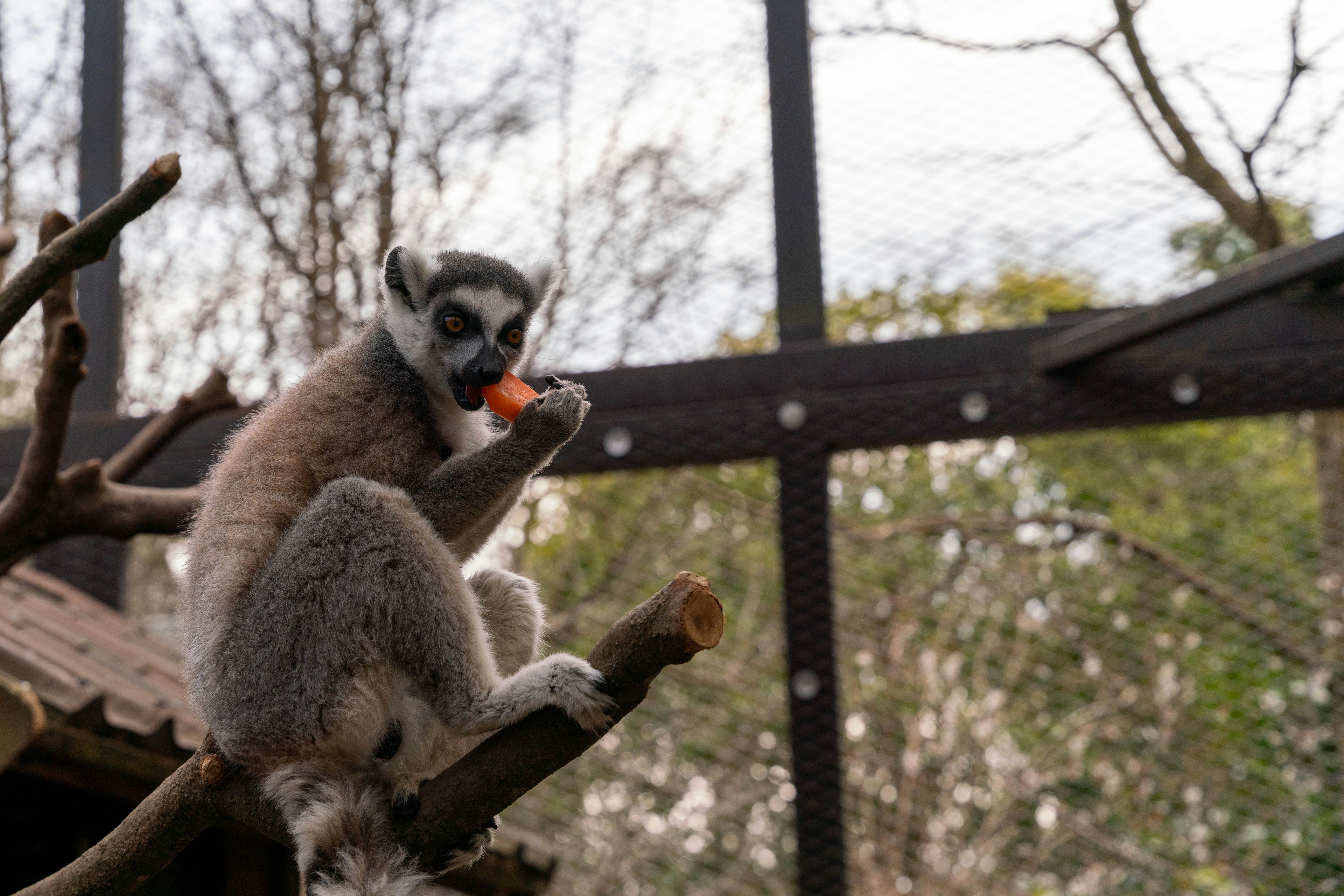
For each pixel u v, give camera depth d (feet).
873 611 27.78
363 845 9.25
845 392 17.95
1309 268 14.39
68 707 14.65
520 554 28.63
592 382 18.69
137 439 15.93
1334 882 21.42
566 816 26.40
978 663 27.04
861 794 26.50
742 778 26.16
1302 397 16.55
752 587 28.19
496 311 13.47
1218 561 25.34
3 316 10.16
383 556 10.00
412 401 12.51
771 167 19.02
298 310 26.76
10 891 16.94
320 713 9.87
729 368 18.38
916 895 25.75
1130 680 25.66
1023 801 26.43
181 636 11.65
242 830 16.52
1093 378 17.24
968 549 28.14
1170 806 24.32
